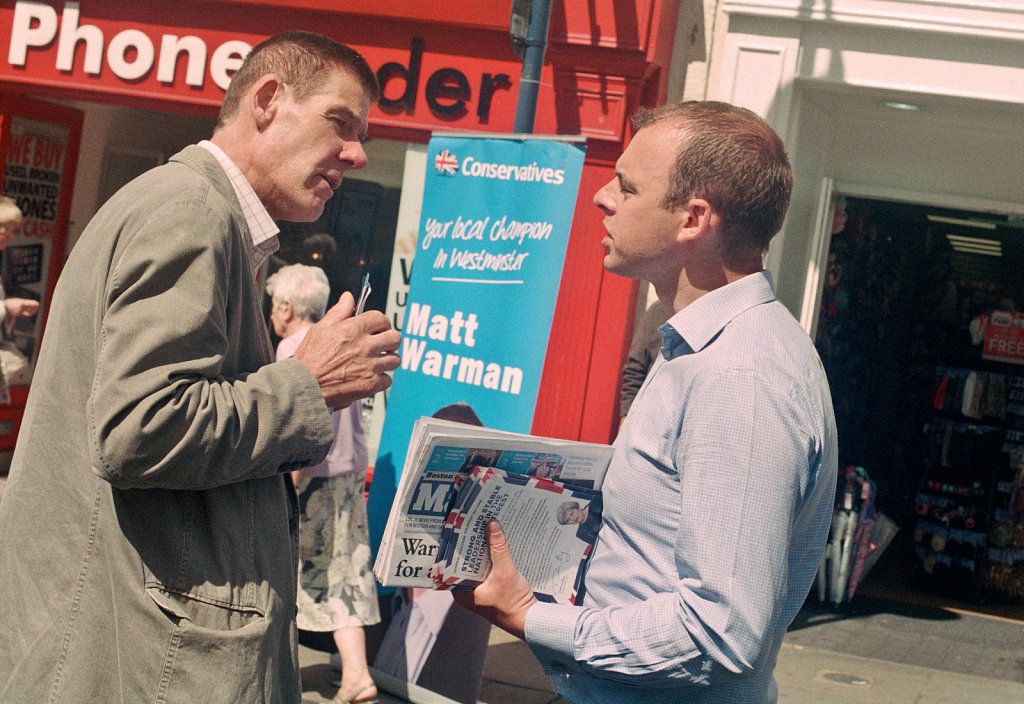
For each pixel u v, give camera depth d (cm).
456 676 449
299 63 208
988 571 777
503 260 437
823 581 715
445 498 185
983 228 895
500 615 189
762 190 186
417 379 454
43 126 774
